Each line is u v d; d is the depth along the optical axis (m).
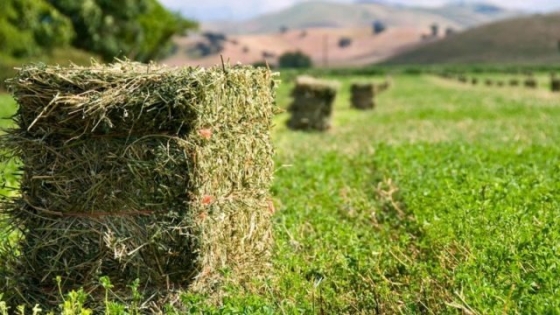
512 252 2.99
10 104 12.19
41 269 2.84
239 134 3.14
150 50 34.88
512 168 5.27
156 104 2.70
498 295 2.64
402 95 22.97
